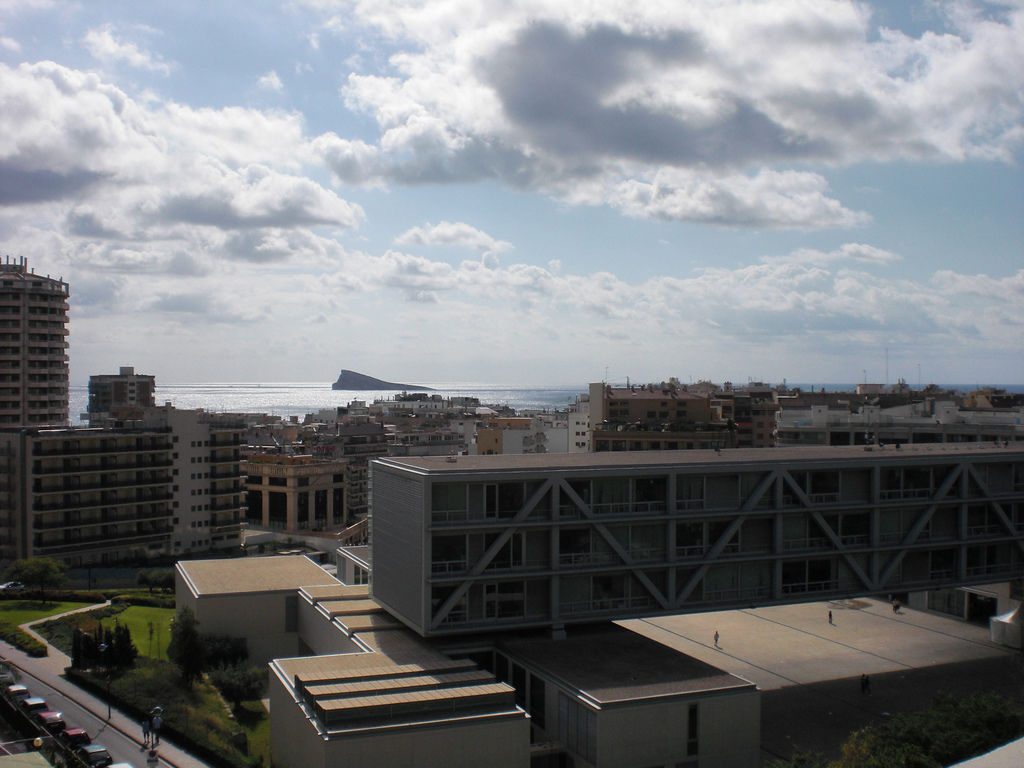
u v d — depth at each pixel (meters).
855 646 82.88
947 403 146.25
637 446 159.38
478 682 51.72
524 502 61.28
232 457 142.12
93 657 70.81
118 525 127.69
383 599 66.56
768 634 87.19
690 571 65.50
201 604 75.50
